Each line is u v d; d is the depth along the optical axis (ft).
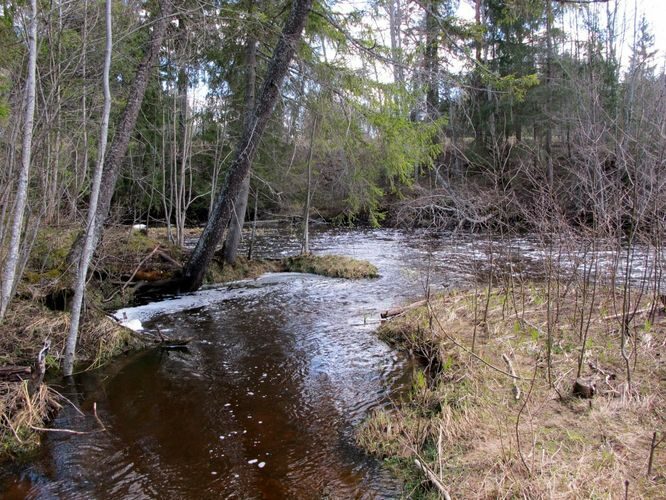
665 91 20.48
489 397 12.32
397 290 29.32
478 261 29.96
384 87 26.45
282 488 10.03
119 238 28.89
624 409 11.09
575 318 16.48
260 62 36.96
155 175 42.91
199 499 9.75
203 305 26.40
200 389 15.29
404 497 9.25
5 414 12.03
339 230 65.31
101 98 23.35
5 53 16.30
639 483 8.32
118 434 12.44
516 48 62.28
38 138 15.81
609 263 19.19
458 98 38.22
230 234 35.35
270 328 21.98
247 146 28.12
